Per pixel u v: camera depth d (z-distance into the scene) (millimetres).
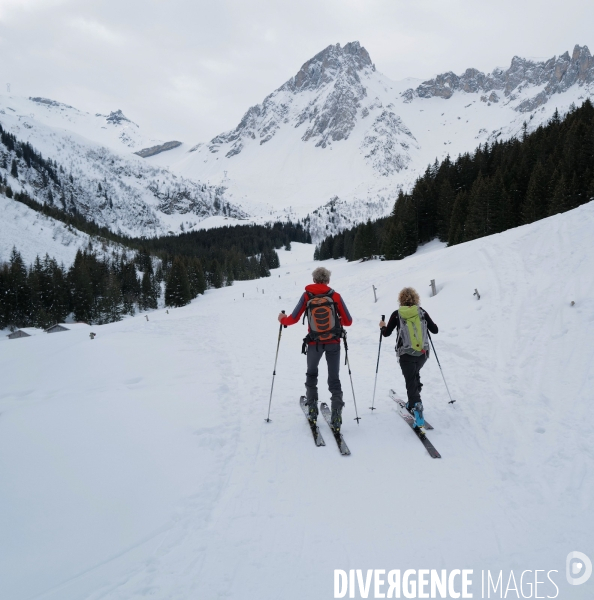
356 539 3162
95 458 4410
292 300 38062
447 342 9336
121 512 3574
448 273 15430
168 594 2676
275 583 2742
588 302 7723
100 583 2773
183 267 73188
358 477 4066
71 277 76062
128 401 6355
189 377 8273
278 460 4523
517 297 9852
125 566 2945
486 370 7012
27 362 12312
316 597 2598
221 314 24781
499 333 8516
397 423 5336
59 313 71375
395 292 16703
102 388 7602
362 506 3586
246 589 2697
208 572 2869
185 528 3395
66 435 4949
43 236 107938
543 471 3932
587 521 3184
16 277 69750
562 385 5590
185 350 11594
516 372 6535
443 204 58438
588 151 43719
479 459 4293
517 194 49375
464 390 6312
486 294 11094
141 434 5094
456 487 3809
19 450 4520
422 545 3061
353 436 5027
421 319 5070
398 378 7543
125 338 14148
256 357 10430
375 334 12156
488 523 3277
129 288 90000
